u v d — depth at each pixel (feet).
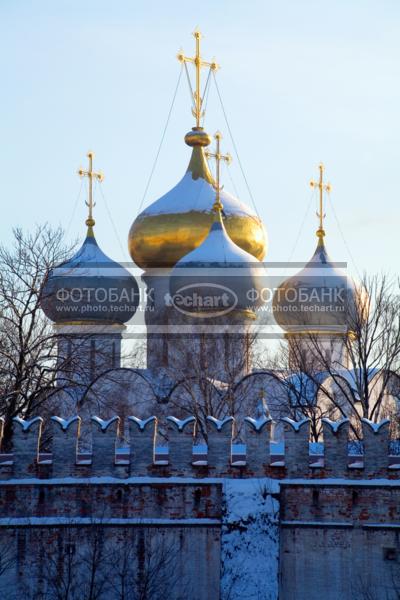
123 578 242.37
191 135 482.69
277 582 244.22
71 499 251.60
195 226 467.11
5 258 343.67
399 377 377.91
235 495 248.32
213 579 247.70
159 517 250.98
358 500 248.73
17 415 320.09
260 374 402.11
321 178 473.67
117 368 399.65
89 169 472.44
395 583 245.65
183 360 423.64
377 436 250.16
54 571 248.32
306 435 251.19
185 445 252.42
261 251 485.97
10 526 249.55
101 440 253.65
